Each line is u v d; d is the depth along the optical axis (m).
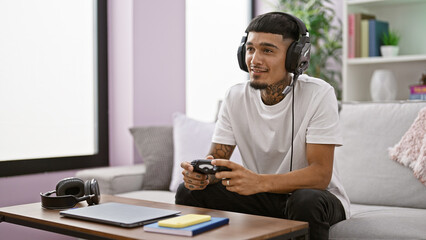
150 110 3.03
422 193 1.98
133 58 2.92
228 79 3.81
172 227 1.20
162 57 3.09
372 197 2.09
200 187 1.64
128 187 2.50
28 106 2.63
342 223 1.67
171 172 2.61
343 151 2.21
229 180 1.49
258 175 1.51
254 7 3.99
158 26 3.06
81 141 2.91
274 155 1.77
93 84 2.98
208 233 1.21
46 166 2.67
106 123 3.02
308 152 1.64
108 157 3.04
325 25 3.48
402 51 3.33
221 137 1.83
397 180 2.04
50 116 2.74
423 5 3.24
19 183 2.51
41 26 2.69
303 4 3.60
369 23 3.19
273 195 1.69
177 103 3.21
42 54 2.70
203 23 3.55
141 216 1.36
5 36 2.52
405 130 2.09
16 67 2.57
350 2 3.21
